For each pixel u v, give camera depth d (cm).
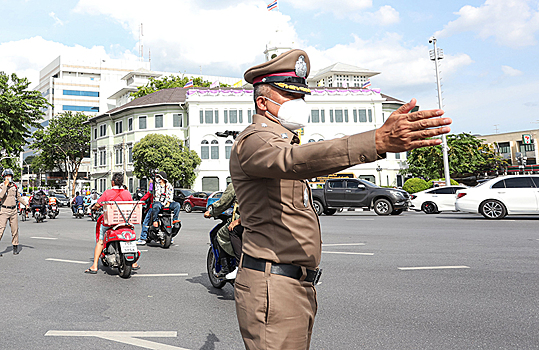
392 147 113
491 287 519
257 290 155
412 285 537
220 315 437
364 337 361
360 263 692
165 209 927
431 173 3669
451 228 1184
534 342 343
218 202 520
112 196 636
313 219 159
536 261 677
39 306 475
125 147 4744
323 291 516
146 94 5562
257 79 169
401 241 942
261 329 153
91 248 965
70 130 5734
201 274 648
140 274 652
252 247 160
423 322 396
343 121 4484
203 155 4272
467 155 3622
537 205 1375
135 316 435
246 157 146
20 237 1200
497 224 1259
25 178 9262
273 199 153
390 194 1822
